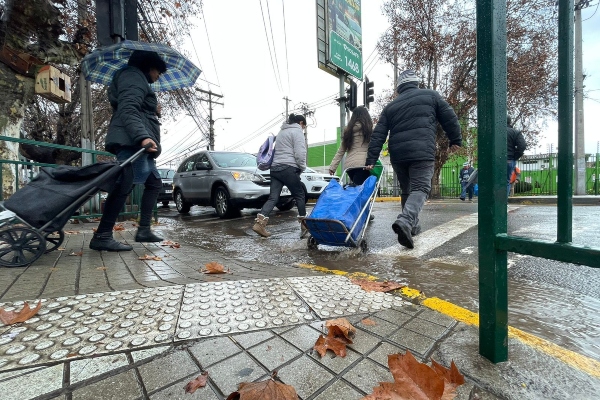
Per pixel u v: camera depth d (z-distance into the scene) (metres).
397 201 12.89
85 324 1.51
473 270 2.66
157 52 3.17
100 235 3.21
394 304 1.84
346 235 3.19
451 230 4.38
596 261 0.88
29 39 4.94
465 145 14.79
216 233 5.22
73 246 3.45
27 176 5.08
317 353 1.31
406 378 1.06
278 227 5.64
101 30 4.16
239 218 7.12
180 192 8.59
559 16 1.02
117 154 3.16
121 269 2.53
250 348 1.34
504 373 1.15
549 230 4.18
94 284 2.10
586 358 1.28
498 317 1.21
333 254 3.38
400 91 3.64
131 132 2.95
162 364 1.23
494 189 1.19
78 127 10.26
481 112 1.22
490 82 1.18
